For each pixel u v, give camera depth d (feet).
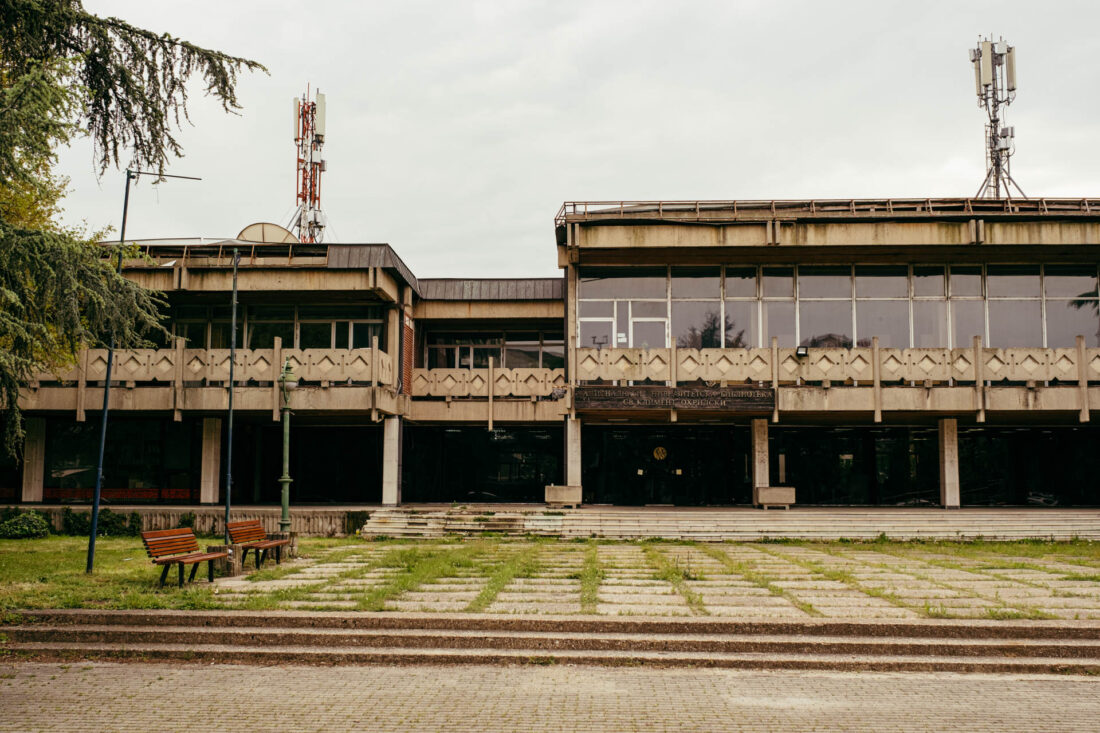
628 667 27.76
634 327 73.87
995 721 22.21
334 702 23.75
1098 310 72.95
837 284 73.72
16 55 38.55
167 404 68.74
